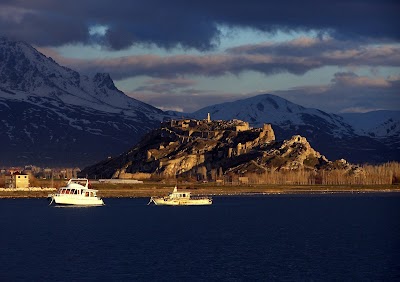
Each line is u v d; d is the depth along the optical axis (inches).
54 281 6599.4
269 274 6978.4
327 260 7864.2
